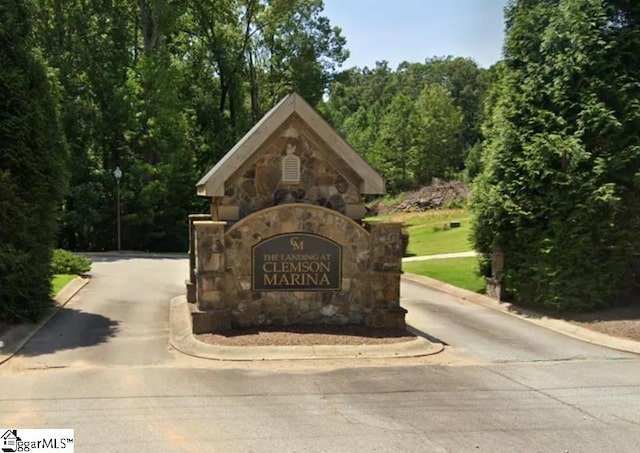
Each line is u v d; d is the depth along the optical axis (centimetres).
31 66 1234
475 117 9319
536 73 1529
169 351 1033
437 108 6950
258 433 642
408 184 6725
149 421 671
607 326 1286
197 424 666
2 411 695
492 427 675
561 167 1441
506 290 1597
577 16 1429
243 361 966
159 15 3356
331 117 4966
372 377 887
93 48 3231
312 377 878
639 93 1390
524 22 1577
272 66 4281
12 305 1166
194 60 4016
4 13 1196
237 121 4050
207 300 1111
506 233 1580
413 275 2175
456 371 941
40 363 927
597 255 1421
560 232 1423
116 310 1395
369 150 7088
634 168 1382
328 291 1185
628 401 786
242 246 1149
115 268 2244
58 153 1307
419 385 849
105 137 3184
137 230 3338
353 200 1238
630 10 1434
